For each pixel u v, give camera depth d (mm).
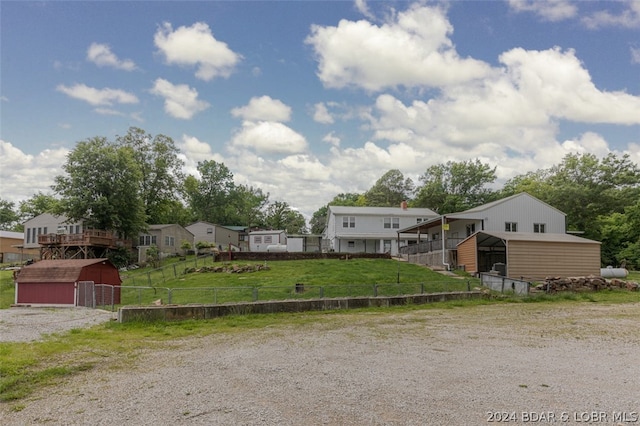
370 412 5621
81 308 19578
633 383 6832
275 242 55844
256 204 90750
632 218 37188
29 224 50875
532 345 9977
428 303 18734
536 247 25688
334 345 10266
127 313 14414
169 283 25719
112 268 23578
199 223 59812
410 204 72000
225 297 19797
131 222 44500
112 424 5438
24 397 6691
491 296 19734
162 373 7918
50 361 9047
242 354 9453
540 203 34594
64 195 41938
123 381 7434
